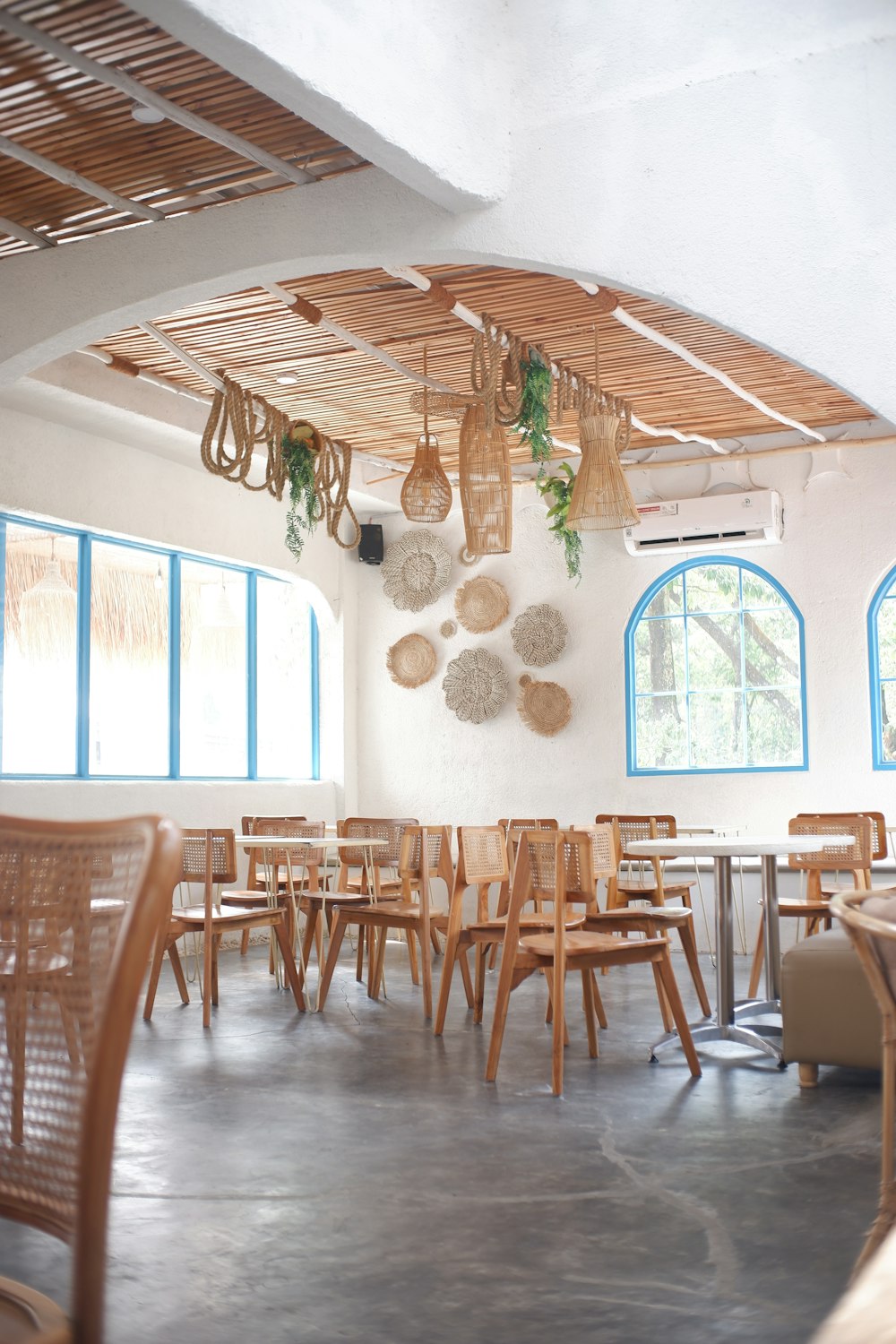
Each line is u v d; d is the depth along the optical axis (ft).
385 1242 10.10
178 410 27.66
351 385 27.04
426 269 19.90
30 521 27.20
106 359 24.58
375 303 21.72
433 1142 13.00
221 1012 21.24
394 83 13.79
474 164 15.21
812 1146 12.66
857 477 30.86
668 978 16.21
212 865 21.15
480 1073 16.24
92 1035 4.19
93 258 17.97
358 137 13.64
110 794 28.22
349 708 36.91
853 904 6.43
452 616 35.96
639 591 33.32
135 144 15.60
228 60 12.14
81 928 4.36
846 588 30.78
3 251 18.62
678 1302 8.73
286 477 24.61
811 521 31.30
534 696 34.40
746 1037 17.62
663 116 15.85
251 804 32.76
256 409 28.30
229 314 22.38
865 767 30.30
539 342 23.75
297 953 29.84
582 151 15.84
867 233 15.55
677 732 32.81
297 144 15.52
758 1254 9.61
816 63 15.75
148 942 4.05
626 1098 14.84
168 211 17.40
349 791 36.60
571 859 15.56
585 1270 9.40
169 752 30.89
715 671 32.42
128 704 29.76
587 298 21.27
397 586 36.73
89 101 14.58
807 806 30.86
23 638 26.89
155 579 30.78
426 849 20.59
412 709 36.40
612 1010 21.09
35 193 16.90
